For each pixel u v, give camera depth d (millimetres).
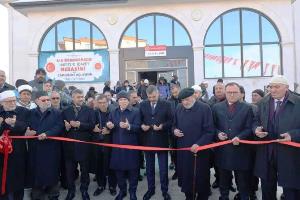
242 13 17656
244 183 5105
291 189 4648
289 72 17344
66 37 18609
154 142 5832
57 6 17656
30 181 5539
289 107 4570
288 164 4504
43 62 18719
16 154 5188
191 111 5242
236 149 5016
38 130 5598
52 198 5902
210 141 5102
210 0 17469
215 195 6215
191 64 17906
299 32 17500
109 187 6449
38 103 5766
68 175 5938
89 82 18453
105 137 6363
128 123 5703
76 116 5945
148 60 18250
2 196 5113
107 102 6738
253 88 17656
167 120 5879
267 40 17609
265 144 4746
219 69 17859
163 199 5980
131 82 18172
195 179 5176
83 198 5914
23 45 19141
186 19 17859
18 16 19141
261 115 4824
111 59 18266
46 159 5609
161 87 14461
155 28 18141
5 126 5102
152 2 17484
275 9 17406
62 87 7840
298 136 4379
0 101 5312
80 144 5891
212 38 17875
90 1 17312
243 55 17734
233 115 5102
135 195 5781
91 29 18406
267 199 4895
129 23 18188
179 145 5324
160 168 5891
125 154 5695
